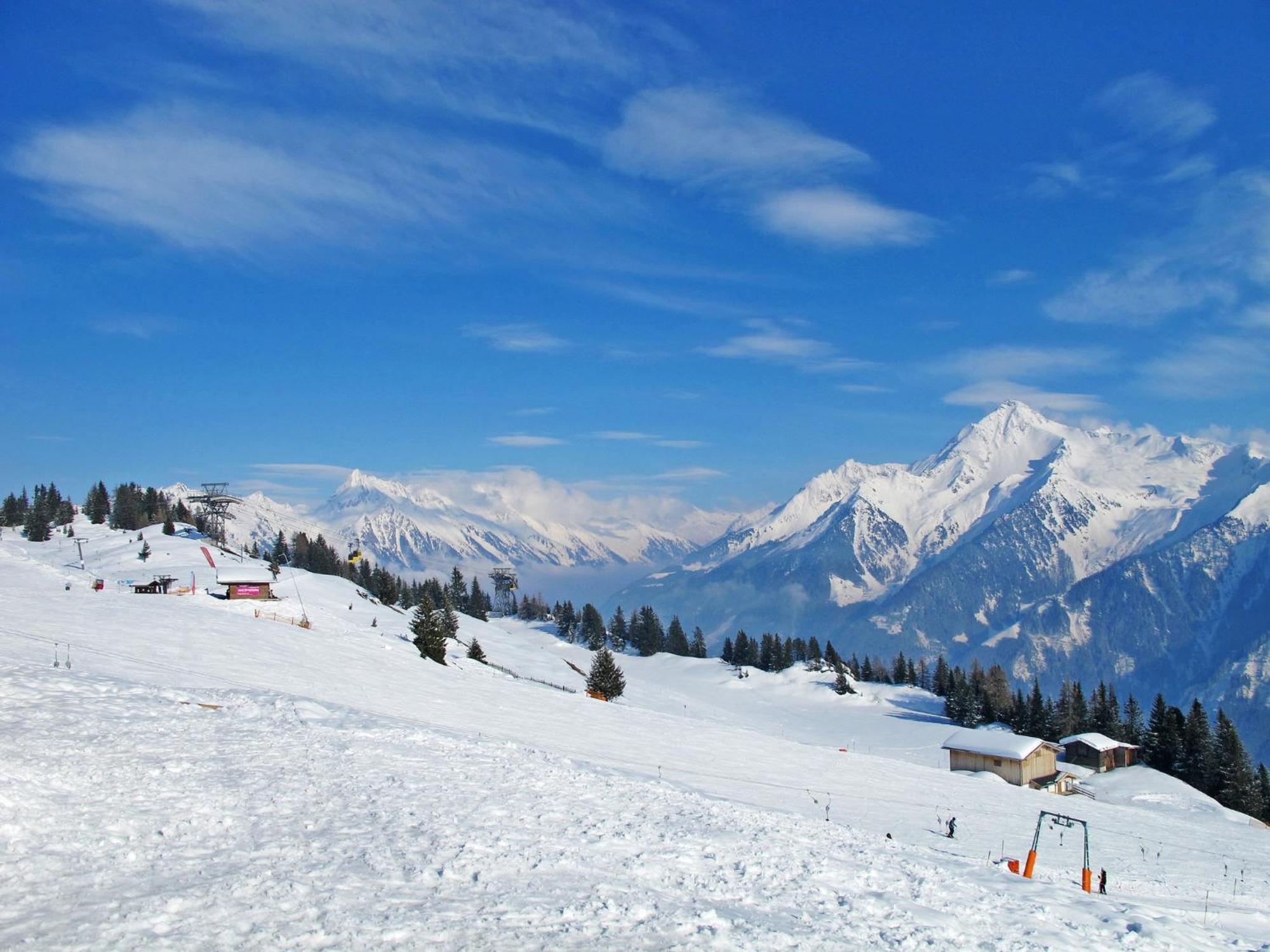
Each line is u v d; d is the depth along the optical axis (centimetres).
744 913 1463
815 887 1670
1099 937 1596
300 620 8150
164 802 1678
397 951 1145
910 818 4331
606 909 1373
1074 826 5094
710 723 6988
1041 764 8456
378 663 6222
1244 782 10269
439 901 1334
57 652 4109
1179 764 10900
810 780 4991
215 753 2106
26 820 1473
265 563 14850
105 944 1091
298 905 1261
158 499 19875
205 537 16425
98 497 18638
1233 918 2658
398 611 12525
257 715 2666
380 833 1648
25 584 7106
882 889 1734
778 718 12962
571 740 4656
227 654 5212
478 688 6109
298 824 1655
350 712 2973
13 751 1816
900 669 19550
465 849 1594
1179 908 2777
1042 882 2117
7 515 16788
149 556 12381
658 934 1288
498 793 2089
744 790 4184
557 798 2122
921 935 1444
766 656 18950
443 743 2642
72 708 2308
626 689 12556
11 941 1079
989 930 1536
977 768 8469
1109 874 3775
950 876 1955
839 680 15262
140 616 5972
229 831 1581
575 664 14700
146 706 2517
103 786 1712
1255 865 4781
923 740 11381
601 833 1831
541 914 1321
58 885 1270
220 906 1234
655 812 2148
